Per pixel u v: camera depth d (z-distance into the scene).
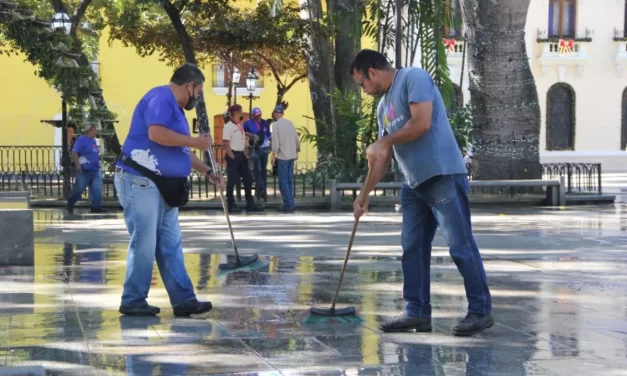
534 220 15.66
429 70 20.48
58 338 6.19
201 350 5.85
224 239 12.31
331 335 6.26
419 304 6.38
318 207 19.17
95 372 5.34
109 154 20.17
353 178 20.77
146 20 26.92
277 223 14.97
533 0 38.41
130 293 6.96
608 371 5.34
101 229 13.97
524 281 8.51
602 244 11.66
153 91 6.84
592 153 38.72
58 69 16.98
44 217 16.70
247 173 18.34
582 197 20.30
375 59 6.23
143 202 6.83
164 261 6.98
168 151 6.84
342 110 21.78
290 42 25.08
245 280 8.55
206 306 7.00
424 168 6.09
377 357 5.66
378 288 8.09
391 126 6.23
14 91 35.22
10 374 5.09
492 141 20.52
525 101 20.50
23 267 9.45
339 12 21.56
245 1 33.25
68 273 9.02
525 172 20.55
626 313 7.03
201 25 25.78
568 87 38.78
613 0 38.69
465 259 6.21
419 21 20.23
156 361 5.57
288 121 17.95
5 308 7.22
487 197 19.77
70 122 20.39
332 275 8.84
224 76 36.59
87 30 27.45
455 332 6.23
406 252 6.39
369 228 14.01
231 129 18.09
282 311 7.09
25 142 35.31
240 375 5.25
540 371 5.34
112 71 36.19
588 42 38.59
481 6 20.25
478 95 20.59
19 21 16.20
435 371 5.34
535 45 38.56
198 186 20.98
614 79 38.97
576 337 6.20
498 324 6.61
